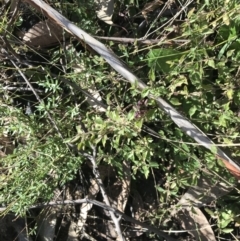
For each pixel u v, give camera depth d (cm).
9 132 154
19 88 148
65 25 132
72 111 137
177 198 153
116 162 147
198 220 153
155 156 151
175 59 136
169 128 144
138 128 129
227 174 142
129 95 143
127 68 132
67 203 152
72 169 141
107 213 163
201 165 141
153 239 160
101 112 146
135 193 160
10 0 148
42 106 135
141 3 153
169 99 134
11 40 146
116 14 152
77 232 163
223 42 129
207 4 127
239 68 129
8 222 164
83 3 146
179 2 140
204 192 148
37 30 153
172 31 138
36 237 161
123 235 154
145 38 142
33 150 135
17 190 138
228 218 144
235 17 125
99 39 145
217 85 136
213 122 133
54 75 140
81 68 144
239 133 135
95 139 135
